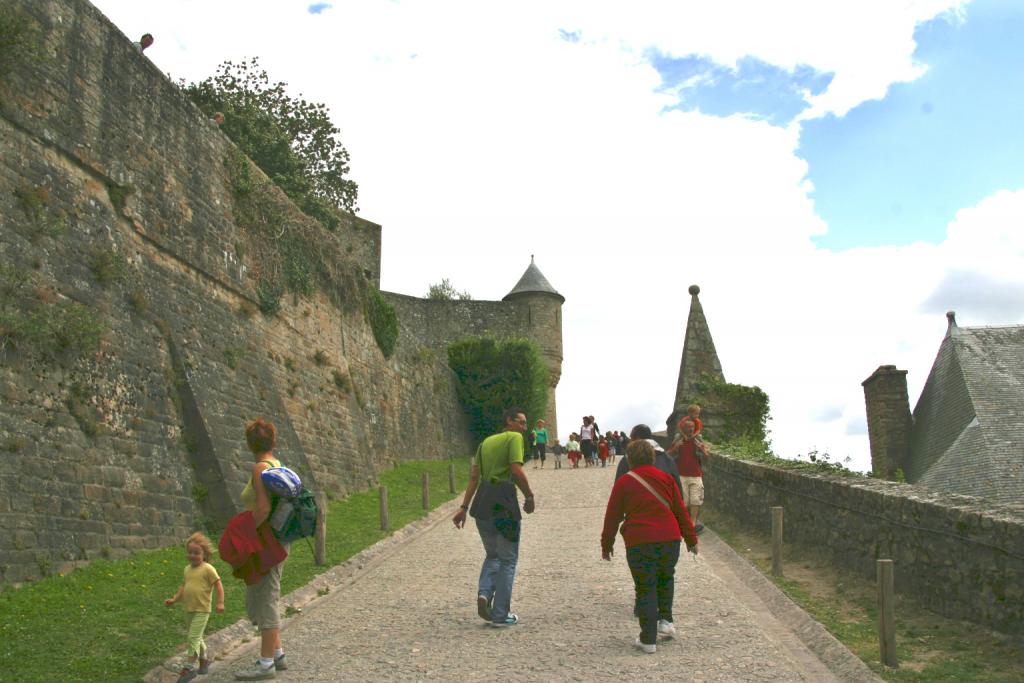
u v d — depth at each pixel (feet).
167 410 45.70
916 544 27.40
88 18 45.03
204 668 23.29
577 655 23.72
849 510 32.50
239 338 57.88
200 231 55.21
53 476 35.12
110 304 43.24
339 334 80.12
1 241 36.32
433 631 27.25
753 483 45.11
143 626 27.37
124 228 46.62
